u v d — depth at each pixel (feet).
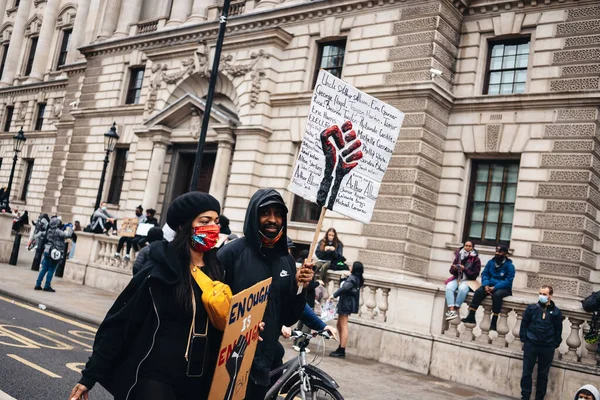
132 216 86.33
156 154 84.79
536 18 62.64
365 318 41.29
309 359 36.22
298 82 74.23
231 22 81.56
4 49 168.35
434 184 64.59
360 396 28.40
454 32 67.05
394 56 66.80
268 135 75.05
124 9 109.29
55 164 123.34
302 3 74.74
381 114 19.33
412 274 61.62
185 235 11.96
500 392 34.09
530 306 32.35
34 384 23.00
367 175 19.17
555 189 57.98
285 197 72.28
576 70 59.00
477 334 43.37
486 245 62.23
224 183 76.48
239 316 11.93
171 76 87.35
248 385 14.33
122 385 11.27
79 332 36.60
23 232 126.82
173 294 11.36
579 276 55.26
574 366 32.07
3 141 153.28
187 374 11.34
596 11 58.85
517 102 61.46
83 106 109.50
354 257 64.64
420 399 29.60
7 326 34.91
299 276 15.49
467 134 64.75
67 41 147.54
